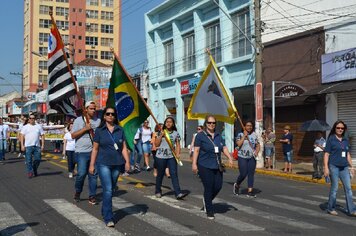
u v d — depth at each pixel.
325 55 21.47
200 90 12.34
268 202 10.90
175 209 9.51
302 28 24.44
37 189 12.07
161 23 38.47
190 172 18.31
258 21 20.50
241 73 28.62
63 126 27.61
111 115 7.87
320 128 16.64
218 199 11.16
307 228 7.97
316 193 13.17
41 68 103.94
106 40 108.56
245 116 34.12
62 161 21.23
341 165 9.41
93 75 56.78
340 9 22.12
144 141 17.56
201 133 8.59
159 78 39.34
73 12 105.56
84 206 9.57
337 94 21.06
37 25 103.12
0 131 20.70
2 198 10.54
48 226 7.67
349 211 9.33
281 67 24.31
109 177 7.80
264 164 21.00
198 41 33.34
